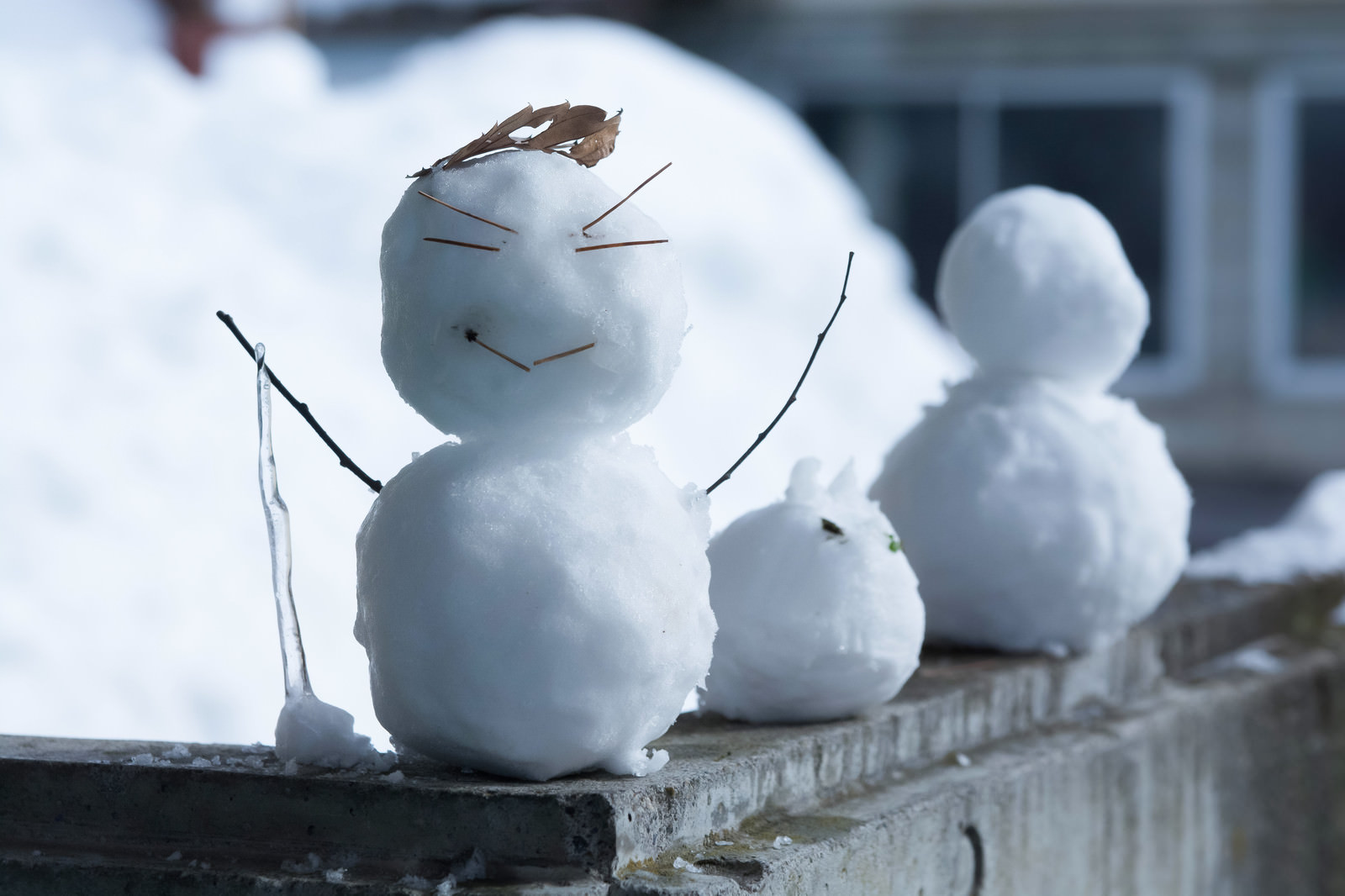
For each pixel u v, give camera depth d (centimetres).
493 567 219
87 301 749
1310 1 1509
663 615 223
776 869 227
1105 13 1541
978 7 1552
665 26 1573
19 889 238
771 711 282
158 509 649
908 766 293
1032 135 1576
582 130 238
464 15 1510
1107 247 345
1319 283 1559
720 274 934
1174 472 353
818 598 274
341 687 591
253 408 731
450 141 968
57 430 662
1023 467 332
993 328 345
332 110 1006
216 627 602
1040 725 335
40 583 585
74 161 855
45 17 1098
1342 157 1545
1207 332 1573
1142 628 380
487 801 218
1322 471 1560
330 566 649
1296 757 429
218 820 235
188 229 844
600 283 221
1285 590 457
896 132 1587
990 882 291
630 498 226
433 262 224
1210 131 1552
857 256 1027
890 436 923
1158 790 354
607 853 214
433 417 233
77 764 243
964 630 346
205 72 1084
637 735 229
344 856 226
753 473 824
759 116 1105
